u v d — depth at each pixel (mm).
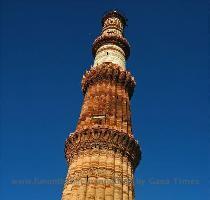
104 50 42062
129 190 28656
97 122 32906
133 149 31750
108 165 29141
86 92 38219
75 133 31922
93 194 27062
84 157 29906
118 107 35094
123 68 41156
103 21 49562
